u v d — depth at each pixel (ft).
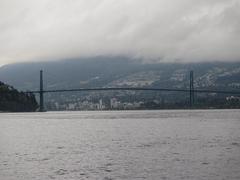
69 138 375.04
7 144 327.26
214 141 315.99
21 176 187.93
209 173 183.62
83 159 234.17
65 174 189.67
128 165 209.15
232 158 223.10
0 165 216.95
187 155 238.68
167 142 316.40
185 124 552.82
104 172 192.13
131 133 416.67
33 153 266.77
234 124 538.88
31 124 622.13
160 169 195.62
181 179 173.99
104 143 321.73
